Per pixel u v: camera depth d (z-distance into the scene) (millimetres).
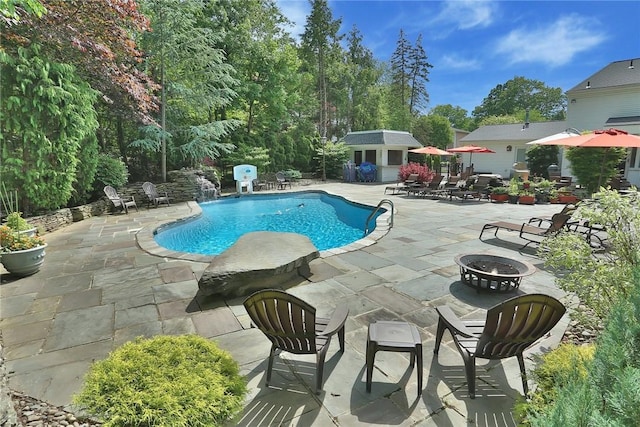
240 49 16000
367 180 19766
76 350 2715
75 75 7020
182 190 12148
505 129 22141
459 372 2439
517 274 3773
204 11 15062
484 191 12219
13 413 1823
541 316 2047
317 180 20234
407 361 2574
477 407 2084
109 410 1425
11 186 6055
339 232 8781
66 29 6406
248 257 4156
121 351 1785
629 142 7457
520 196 10898
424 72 34969
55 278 4340
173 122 13406
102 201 9477
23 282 4195
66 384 2281
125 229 7277
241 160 16469
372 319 3256
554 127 19656
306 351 2283
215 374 1688
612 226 2625
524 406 1689
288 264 4039
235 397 1646
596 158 10570
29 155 6199
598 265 2557
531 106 42844
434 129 31719
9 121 5750
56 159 6750
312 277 4355
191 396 1501
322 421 1972
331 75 25547
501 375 2398
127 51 8062
